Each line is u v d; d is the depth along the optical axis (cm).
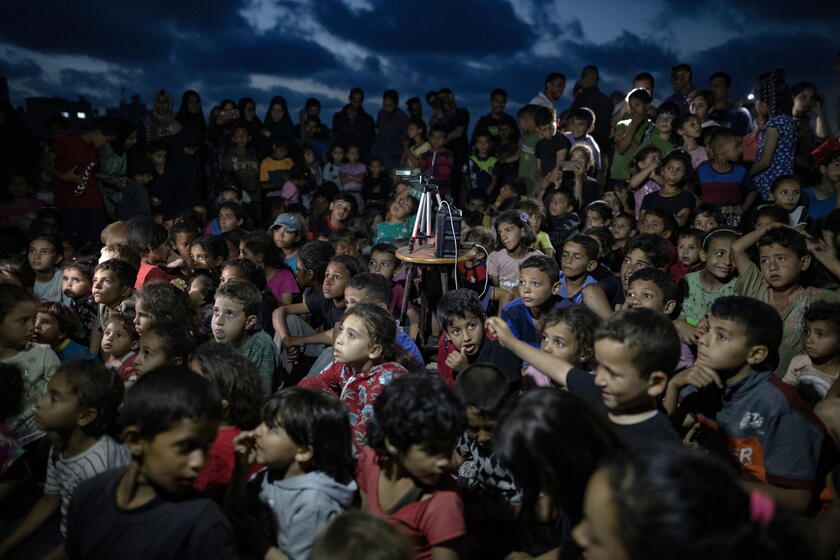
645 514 94
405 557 131
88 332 393
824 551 173
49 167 698
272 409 184
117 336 302
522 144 787
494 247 507
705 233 421
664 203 553
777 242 306
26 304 275
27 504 258
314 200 757
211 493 191
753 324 204
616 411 198
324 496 181
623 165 720
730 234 354
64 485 208
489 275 494
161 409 153
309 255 421
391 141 983
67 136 713
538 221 561
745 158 637
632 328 187
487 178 838
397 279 503
